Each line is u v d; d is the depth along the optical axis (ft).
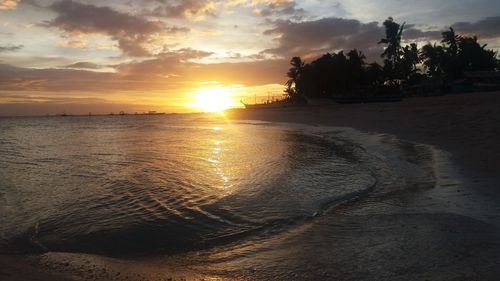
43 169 59.21
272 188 40.96
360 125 116.67
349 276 20.17
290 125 155.22
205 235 27.68
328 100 284.41
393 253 22.72
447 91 214.07
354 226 28.27
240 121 214.48
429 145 63.52
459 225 26.68
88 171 55.88
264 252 24.30
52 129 191.01
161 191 40.75
